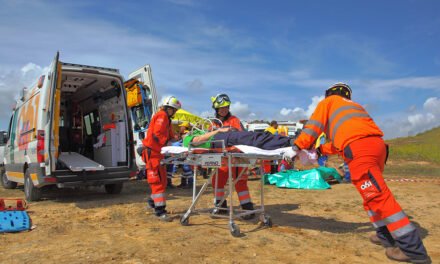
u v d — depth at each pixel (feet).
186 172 33.27
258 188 32.17
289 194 28.73
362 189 12.76
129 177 27.50
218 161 15.96
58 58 24.44
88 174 25.67
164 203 19.12
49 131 24.26
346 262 12.64
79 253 13.33
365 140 12.76
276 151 15.89
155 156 19.12
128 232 16.44
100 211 21.93
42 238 15.53
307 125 14.15
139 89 35.50
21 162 28.86
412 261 12.42
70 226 17.65
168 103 19.67
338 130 13.30
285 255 13.32
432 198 26.40
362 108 13.61
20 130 29.84
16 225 17.24
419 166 61.31
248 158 15.92
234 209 20.44
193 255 13.12
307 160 14.62
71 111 36.24
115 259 12.68
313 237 15.72
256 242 14.87
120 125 28.86
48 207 23.63
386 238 13.75
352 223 18.48
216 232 16.43
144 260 12.55
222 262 12.47
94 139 33.55
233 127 18.62
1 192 32.94
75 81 31.12
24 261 12.53
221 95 19.39
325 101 14.06
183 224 17.84
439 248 14.25
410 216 20.10
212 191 30.48
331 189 31.71
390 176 44.86
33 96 27.71
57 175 24.64
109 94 30.22
